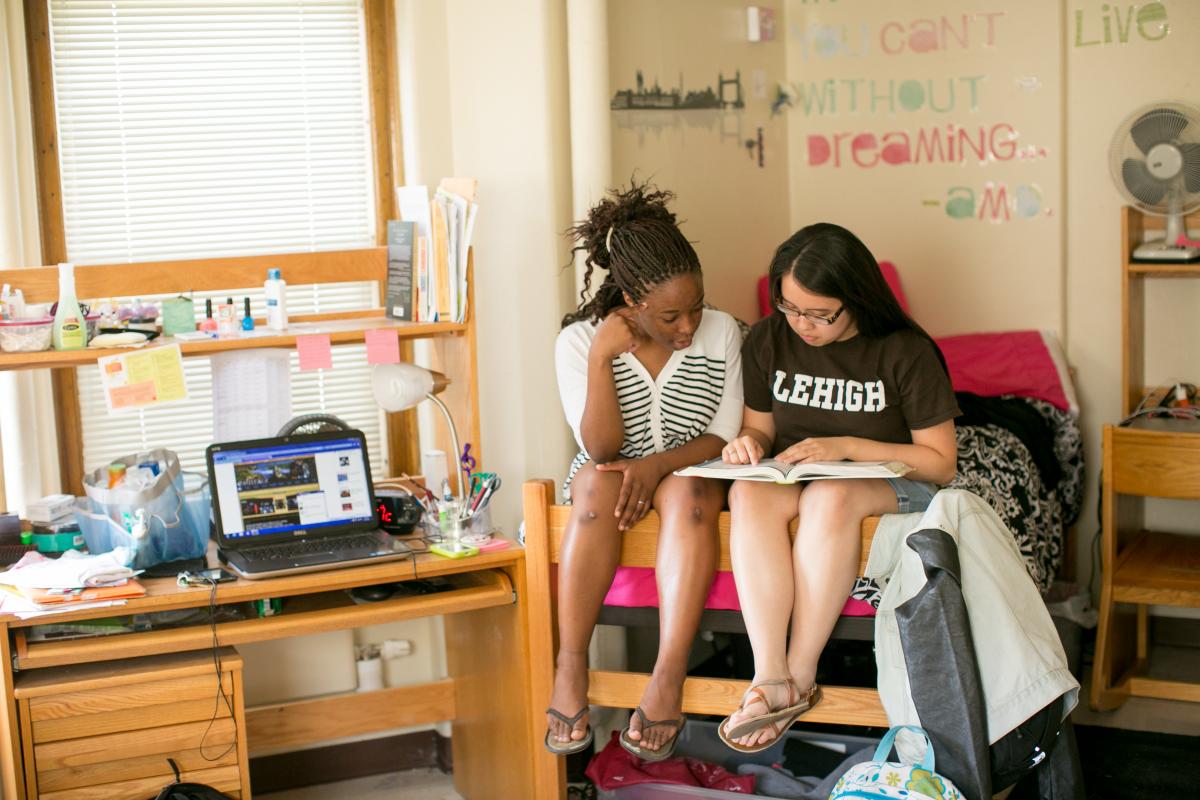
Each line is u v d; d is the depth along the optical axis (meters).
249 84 3.44
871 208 4.54
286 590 2.67
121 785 2.59
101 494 2.77
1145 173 3.91
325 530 2.94
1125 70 4.20
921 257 4.50
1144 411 3.81
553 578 2.77
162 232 3.41
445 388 3.30
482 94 3.45
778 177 4.52
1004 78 4.34
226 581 2.68
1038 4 4.27
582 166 3.45
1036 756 2.43
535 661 2.78
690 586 2.58
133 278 2.96
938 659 2.38
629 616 2.75
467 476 3.10
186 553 2.83
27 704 2.50
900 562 2.49
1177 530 4.24
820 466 2.49
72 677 2.55
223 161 3.44
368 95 3.52
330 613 2.74
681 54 3.98
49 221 3.30
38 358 2.75
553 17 3.42
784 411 2.76
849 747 2.88
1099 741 3.47
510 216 3.47
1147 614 4.12
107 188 3.35
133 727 2.59
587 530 2.64
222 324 3.00
